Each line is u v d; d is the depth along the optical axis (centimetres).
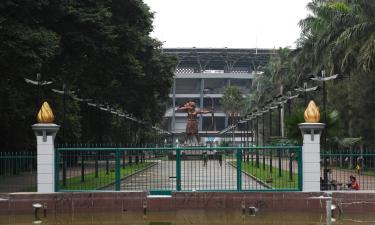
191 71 15188
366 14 3322
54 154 2030
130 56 3572
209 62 15038
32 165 3022
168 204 1962
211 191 1970
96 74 3653
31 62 2406
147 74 5166
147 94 5447
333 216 1869
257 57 14675
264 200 1945
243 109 11388
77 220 1831
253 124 8600
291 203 1928
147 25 4334
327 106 4644
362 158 3456
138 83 5062
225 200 1959
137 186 2598
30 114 3397
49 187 1998
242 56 14725
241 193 1958
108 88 4875
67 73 3512
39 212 1934
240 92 11688
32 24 2616
